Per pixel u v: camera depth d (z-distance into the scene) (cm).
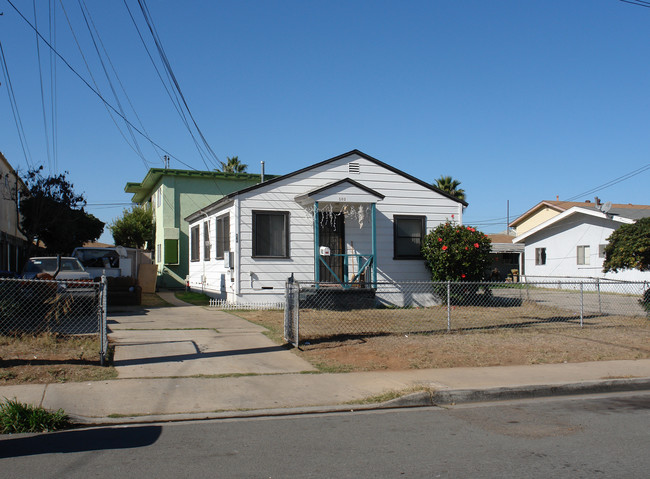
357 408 716
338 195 1652
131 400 712
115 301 1750
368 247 1795
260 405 712
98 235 3086
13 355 881
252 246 1683
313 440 581
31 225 2214
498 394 786
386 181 1820
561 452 544
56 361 863
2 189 2334
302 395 759
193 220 2392
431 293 1839
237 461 513
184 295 2155
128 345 1024
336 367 908
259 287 1681
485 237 1794
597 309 1702
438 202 1872
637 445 568
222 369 883
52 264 1557
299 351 1010
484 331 1225
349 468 495
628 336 1198
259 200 1697
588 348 1078
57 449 546
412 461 516
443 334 1184
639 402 772
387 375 870
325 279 1756
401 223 1838
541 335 1190
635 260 1484
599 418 680
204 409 690
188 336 1129
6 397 696
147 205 3547
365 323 1317
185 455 530
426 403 753
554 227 3284
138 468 493
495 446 563
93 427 625
